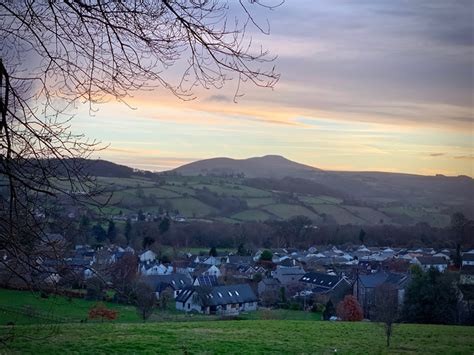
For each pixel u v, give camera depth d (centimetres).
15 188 570
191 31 534
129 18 545
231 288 6009
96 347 2073
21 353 1698
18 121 554
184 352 2106
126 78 566
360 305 5175
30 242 584
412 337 2788
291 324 3191
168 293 6259
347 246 10294
